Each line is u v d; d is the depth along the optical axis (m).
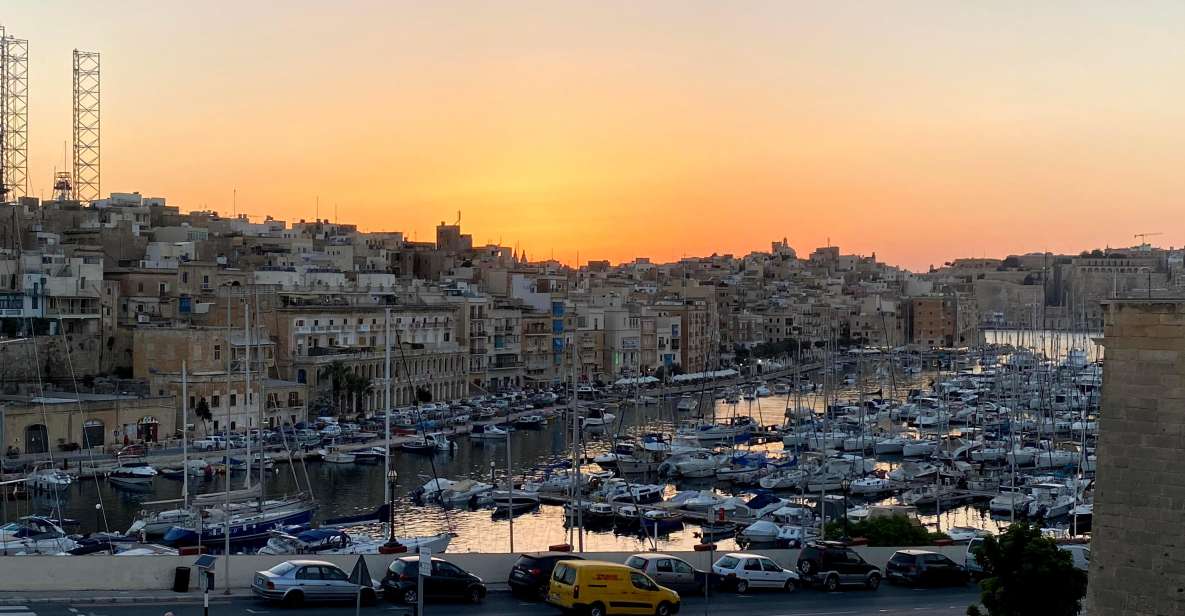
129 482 172.38
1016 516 164.88
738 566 85.38
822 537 109.00
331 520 151.12
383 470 199.50
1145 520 53.47
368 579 60.88
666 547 141.25
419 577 64.19
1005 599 69.62
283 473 192.75
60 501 162.00
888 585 89.56
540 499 175.12
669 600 75.56
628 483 174.38
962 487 186.00
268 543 121.75
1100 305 55.00
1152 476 53.38
